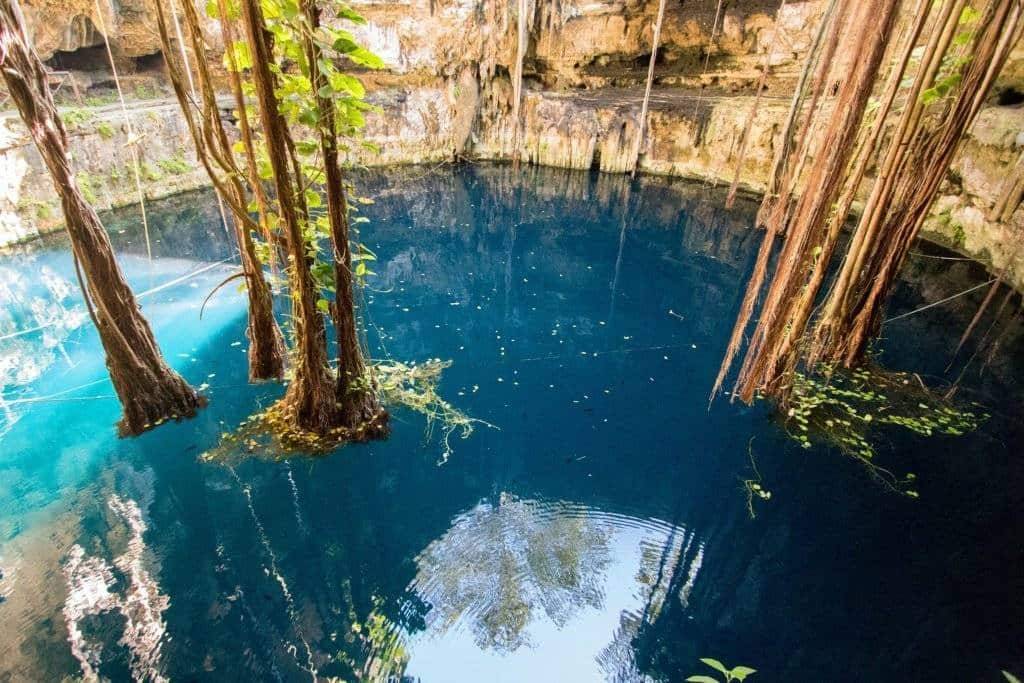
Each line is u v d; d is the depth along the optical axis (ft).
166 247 22.15
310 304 10.19
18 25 8.34
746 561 9.66
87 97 27.09
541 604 8.85
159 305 17.51
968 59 10.57
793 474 11.43
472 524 10.15
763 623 8.64
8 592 8.70
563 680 7.78
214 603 8.58
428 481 11.05
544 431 12.62
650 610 8.87
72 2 25.79
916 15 8.52
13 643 7.93
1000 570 9.47
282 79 8.75
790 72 30.89
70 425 12.20
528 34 34.53
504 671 7.88
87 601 8.56
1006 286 17.49
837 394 13.48
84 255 10.11
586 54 36.24
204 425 11.99
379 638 8.19
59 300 18.42
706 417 13.15
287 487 10.67
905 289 19.16
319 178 9.52
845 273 13.24
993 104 19.57
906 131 10.41
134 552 9.40
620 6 34.40
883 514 10.52
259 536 9.74
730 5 32.35
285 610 8.54
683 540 10.06
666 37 34.78
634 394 14.03
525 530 10.12
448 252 23.32
